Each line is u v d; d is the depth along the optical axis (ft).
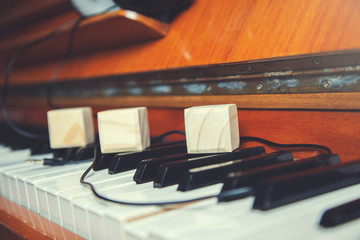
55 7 1.85
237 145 1.03
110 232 0.75
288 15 1.02
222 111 0.99
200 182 0.84
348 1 0.91
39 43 1.85
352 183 0.78
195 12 1.30
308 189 0.72
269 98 1.07
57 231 0.89
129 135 1.13
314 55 0.91
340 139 0.96
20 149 1.65
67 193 0.90
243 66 1.07
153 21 1.33
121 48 1.59
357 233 0.59
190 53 1.24
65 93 1.97
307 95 0.99
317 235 0.59
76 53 1.92
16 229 0.94
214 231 0.62
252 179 0.77
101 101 1.72
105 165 1.13
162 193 0.83
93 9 1.42
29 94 2.35
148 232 0.66
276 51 1.00
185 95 1.30
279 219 0.65
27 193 1.08
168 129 1.43
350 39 0.87
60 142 1.38
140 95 1.49
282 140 1.08
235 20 1.16
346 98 0.92
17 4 2.07
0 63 2.67
